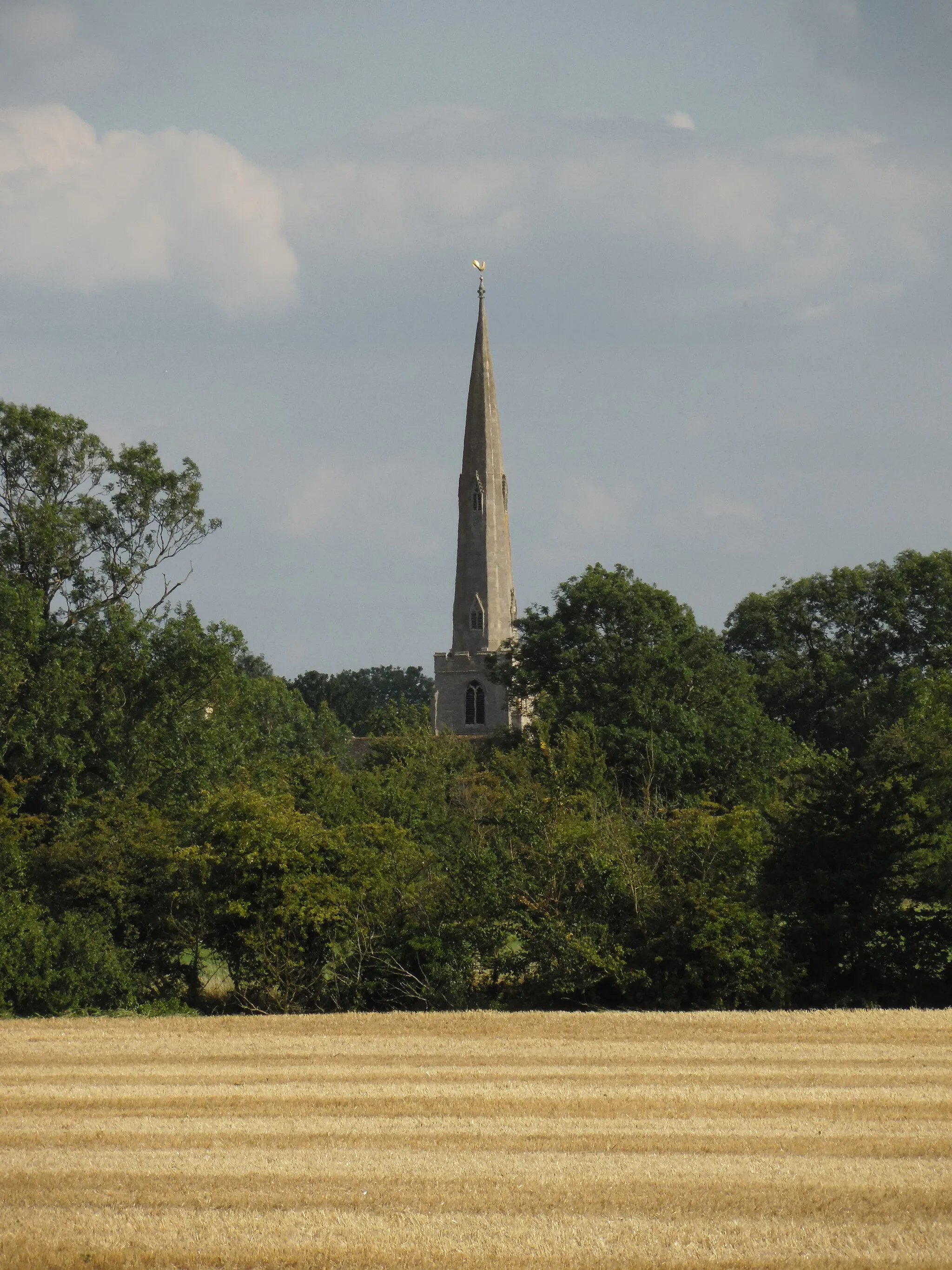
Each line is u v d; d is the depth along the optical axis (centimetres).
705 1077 7488
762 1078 7462
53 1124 6700
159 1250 5131
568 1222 5325
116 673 18700
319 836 12100
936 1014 9181
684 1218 5353
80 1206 5556
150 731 18225
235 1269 5019
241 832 11831
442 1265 4997
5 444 19862
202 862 11912
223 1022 9250
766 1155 6075
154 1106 7012
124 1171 5925
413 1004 11575
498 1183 5728
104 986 11412
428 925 11694
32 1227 5359
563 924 11319
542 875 11556
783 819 12012
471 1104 6962
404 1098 7088
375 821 14200
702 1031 8694
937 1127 6488
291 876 11694
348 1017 9325
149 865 12425
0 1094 7262
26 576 19575
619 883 11300
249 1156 6128
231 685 19562
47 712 17212
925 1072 7544
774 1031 8675
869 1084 7319
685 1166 5922
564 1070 7694
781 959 11000
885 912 11306
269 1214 5438
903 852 11588
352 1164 5981
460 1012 9419
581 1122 6606
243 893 11825
